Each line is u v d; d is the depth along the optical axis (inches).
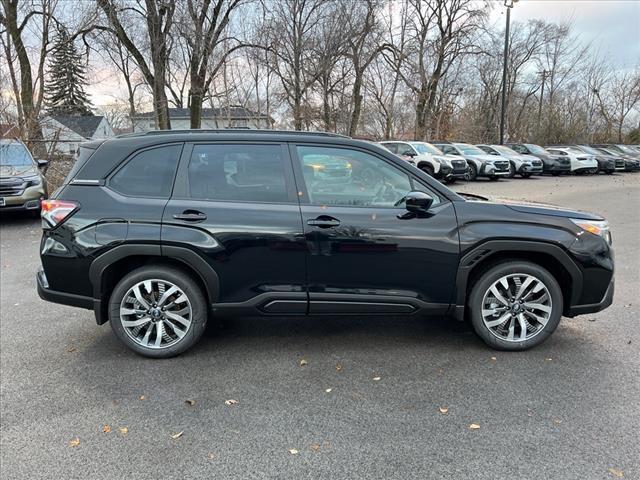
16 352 149.0
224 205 138.1
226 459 97.3
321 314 142.7
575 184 795.4
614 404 115.9
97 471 94.0
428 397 120.3
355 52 1027.3
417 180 142.1
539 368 135.1
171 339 143.6
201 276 138.3
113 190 139.9
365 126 1330.0
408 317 178.9
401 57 1183.6
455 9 1257.4
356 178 141.6
